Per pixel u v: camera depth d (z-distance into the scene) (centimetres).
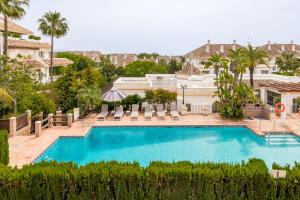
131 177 988
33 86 2622
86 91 2858
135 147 2062
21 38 3975
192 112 3102
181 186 994
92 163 1069
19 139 2033
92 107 3053
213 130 2516
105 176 986
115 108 3109
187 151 1961
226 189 992
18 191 984
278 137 2266
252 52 3844
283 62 6306
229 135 2362
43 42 4722
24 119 2270
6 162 1491
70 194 991
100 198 992
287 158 1820
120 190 991
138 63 7594
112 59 12850
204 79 3950
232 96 2786
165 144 2130
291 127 2472
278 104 2944
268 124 2581
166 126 2545
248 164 1049
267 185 980
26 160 1622
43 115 2550
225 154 1898
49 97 2789
